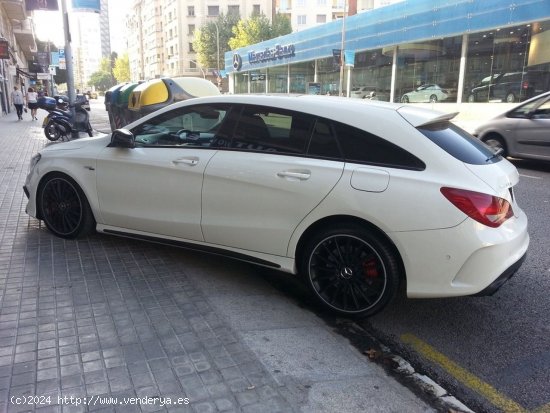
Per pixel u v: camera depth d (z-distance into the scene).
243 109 3.97
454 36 22.66
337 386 2.75
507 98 20.44
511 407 2.72
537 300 4.03
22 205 6.25
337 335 3.36
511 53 20.06
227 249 3.99
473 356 3.22
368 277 3.45
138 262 4.39
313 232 3.61
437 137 3.45
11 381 2.63
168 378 2.71
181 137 4.23
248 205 3.78
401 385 2.82
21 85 51.31
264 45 41.25
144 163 4.27
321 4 82.88
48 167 4.80
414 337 3.45
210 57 71.88
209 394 2.59
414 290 3.28
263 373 2.81
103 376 2.70
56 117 15.10
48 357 2.86
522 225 3.53
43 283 3.88
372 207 3.28
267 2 83.44
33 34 48.91
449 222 3.11
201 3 84.12
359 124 3.51
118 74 138.00
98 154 4.56
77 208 4.78
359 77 29.95
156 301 3.64
